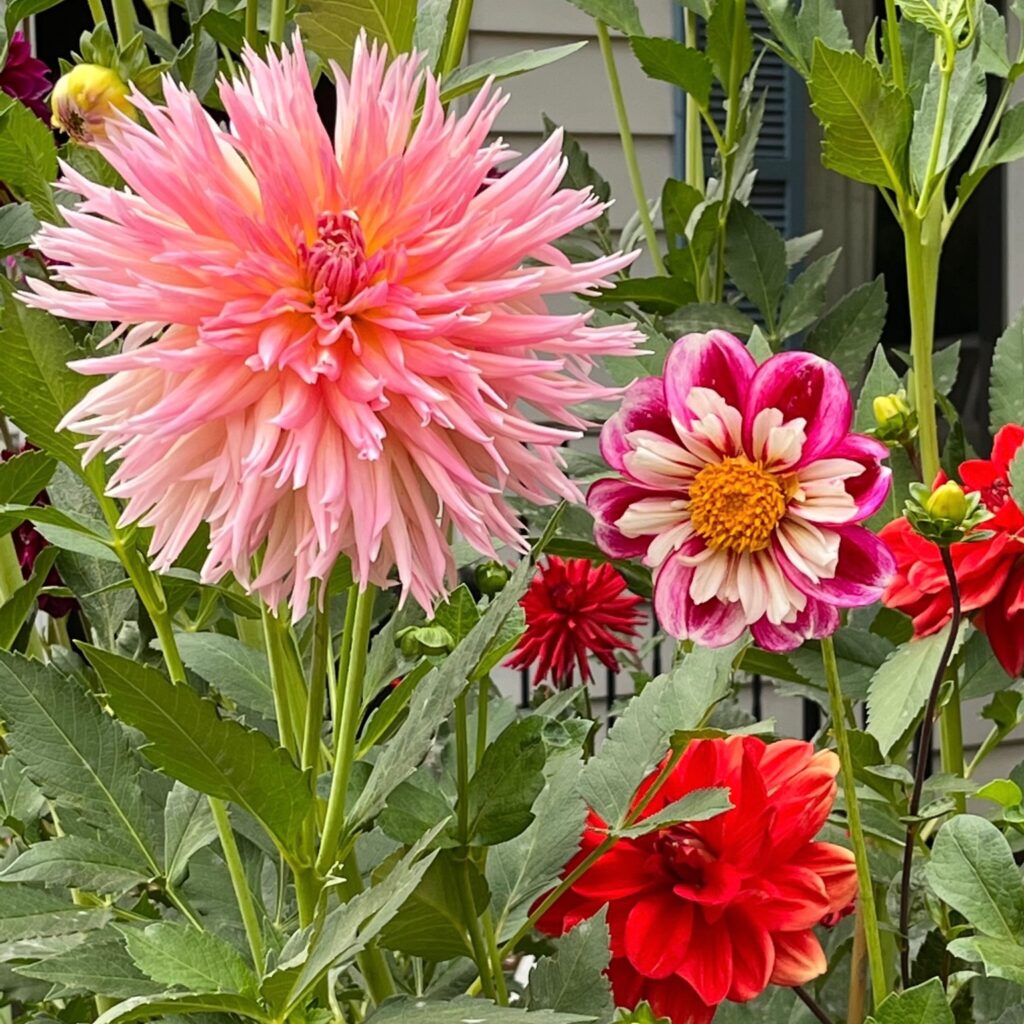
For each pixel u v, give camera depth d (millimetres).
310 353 439
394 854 561
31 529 982
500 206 470
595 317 828
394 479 450
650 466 611
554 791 673
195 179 443
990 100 2502
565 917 640
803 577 591
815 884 606
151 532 553
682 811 582
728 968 590
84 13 1987
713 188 1373
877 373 837
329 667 654
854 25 2449
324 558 417
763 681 2312
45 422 517
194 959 486
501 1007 457
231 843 574
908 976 666
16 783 743
